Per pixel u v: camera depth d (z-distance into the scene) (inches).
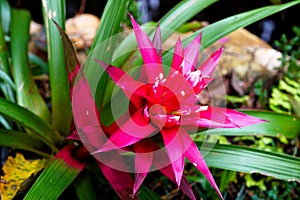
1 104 22.2
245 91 34.4
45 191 20.0
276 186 29.0
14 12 29.4
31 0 40.9
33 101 26.5
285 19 42.3
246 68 35.0
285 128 23.8
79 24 36.3
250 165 21.9
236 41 36.8
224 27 23.9
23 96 26.4
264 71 35.2
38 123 23.2
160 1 43.5
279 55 36.1
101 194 26.9
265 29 42.4
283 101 31.0
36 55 35.1
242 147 22.3
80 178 22.8
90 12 41.8
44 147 25.0
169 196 28.2
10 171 24.2
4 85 28.0
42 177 20.5
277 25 42.4
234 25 23.8
